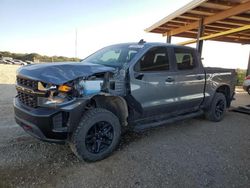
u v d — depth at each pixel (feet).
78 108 9.66
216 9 28.53
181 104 15.07
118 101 11.56
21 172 9.31
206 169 10.20
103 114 10.67
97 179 9.04
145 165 10.36
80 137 9.96
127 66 11.73
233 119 19.85
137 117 12.67
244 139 14.48
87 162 10.45
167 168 10.14
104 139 10.97
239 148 12.89
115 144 11.35
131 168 10.03
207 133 15.42
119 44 15.03
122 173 9.58
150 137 14.15
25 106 10.15
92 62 13.38
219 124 17.90
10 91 29.07
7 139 12.73
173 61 14.37
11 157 10.58
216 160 11.18
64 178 9.01
